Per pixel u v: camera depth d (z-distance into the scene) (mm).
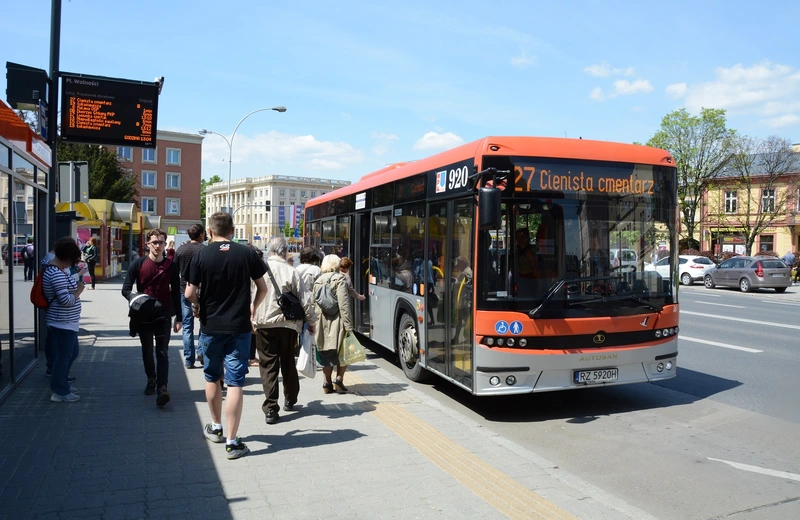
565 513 4422
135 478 4898
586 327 6898
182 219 78000
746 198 46656
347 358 7688
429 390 8641
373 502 4539
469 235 7109
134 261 7094
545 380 6824
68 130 10383
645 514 4445
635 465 5742
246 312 5457
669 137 48000
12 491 4602
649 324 7219
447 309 7680
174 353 10391
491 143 6926
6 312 7379
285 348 6719
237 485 4805
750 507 4781
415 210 8867
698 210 52969
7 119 7105
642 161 7352
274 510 4371
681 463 5793
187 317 9086
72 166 11156
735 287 30406
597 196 7125
